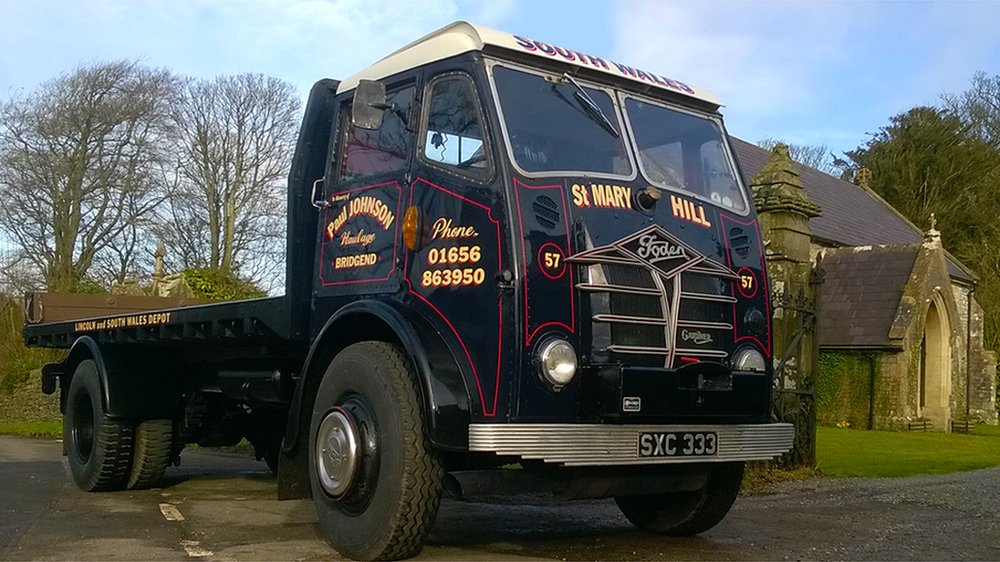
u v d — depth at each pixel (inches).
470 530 249.9
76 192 1289.4
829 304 963.3
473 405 188.4
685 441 197.9
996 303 1349.7
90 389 322.0
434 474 191.8
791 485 362.0
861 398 910.4
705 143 239.0
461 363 193.3
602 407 188.1
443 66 214.2
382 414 195.8
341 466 201.6
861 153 1907.0
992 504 315.9
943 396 965.2
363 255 226.5
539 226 191.9
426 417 187.6
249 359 298.8
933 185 1747.0
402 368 197.9
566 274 192.4
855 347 907.4
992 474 438.0
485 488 194.9
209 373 322.7
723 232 224.1
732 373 208.1
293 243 246.4
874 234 1162.6
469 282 195.0
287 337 244.1
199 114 1390.3
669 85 235.8
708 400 200.5
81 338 342.3
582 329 192.1
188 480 363.6
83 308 410.3
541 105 208.8
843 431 825.5
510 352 184.9
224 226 1390.3
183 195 1371.8
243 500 305.3
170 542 226.8
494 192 194.2
